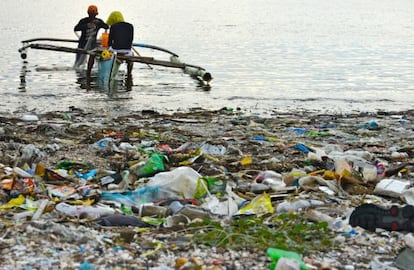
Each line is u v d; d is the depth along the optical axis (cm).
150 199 941
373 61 3083
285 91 2291
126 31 2456
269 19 5491
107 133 1438
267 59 3052
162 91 2223
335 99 2186
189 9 6475
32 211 845
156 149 1271
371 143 1448
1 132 1416
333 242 737
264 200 902
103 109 1873
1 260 657
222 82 2431
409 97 2259
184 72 2591
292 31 4447
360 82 2516
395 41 3953
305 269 646
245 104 2041
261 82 2456
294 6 7456
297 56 3178
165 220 827
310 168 1140
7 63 2705
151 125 1606
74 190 968
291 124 1684
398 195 972
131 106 1945
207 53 3219
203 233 752
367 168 1091
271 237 739
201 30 4344
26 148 1166
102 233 761
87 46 2605
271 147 1338
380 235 776
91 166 1134
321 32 4425
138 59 2428
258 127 1611
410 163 1205
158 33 4088
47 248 693
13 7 5941
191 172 983
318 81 2512
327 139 1490
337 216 862
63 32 3969
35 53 3012
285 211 884
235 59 3028
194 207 858
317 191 994
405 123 1748
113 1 7281
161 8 6512
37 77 2397
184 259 662
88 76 2416
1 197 923
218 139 1409
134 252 696
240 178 1062
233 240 726
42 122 1603
